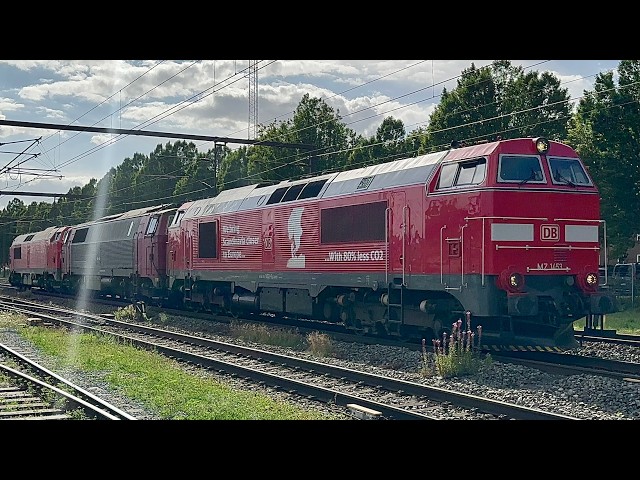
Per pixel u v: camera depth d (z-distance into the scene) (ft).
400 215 57.11
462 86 140.46
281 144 109.19
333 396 39.75
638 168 124.88
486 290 49.19
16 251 190.19
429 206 54.08
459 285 51.13
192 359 55.11
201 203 94.79
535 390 41.09
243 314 88.02
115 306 115.75
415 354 53.98
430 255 53.88
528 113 137.69
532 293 49.98
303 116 178.29
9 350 58.65
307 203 69.15
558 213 51.01
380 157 171.53
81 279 141.28
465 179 51.57
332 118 180.86
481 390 41.65
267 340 67.10
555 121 139.95
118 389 43.29
